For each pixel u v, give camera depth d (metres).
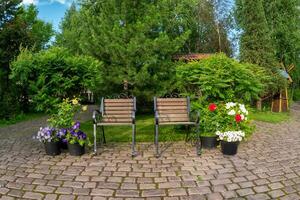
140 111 12.02
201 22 21.38
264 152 5.60
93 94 11.17
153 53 10.25
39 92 6.07
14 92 11.94
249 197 3.64
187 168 4.63
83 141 5.23
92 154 5.36
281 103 14.22
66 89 6.34
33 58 6.14
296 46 17.06
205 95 6.38
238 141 5.34
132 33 10.23
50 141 5.20
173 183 4.05
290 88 21.52
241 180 4.16
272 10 16.83
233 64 6.46
